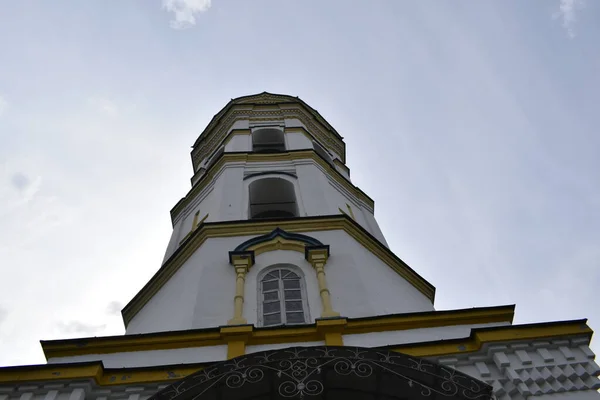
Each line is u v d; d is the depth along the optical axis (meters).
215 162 24.30
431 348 13.20
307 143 26.25
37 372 12.52
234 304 15.65
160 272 19.20
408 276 19.88
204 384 11.16
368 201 25.58
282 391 11.27
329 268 17.02
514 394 12.28
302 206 20.77
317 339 14.07
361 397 11.70
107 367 13.54
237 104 30.44
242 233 18.66
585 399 11.95
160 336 14.15
